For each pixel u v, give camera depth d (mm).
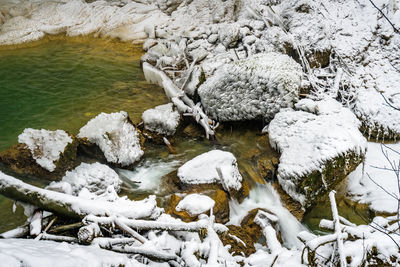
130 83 9680
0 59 10797
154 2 13289
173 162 7090
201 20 11750
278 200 6328
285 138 6828
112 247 4219
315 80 8688
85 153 6801
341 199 6457
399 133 7512
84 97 8977
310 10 9977
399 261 3807
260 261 4371
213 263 3943
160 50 10477
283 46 9141
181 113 8070
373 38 9312
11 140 7391
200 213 5387
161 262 4273
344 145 6113
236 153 7355
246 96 7648
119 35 12156
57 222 4719
